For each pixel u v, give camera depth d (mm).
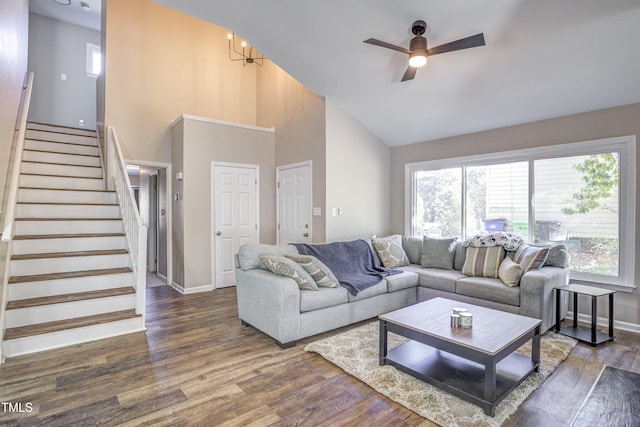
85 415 2014
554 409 2098
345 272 3871
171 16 5555
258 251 3508
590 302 3689
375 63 3781
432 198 5148
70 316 3209
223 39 6094
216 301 4488
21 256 3398
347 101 4676
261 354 2861
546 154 3996
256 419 1989
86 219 4109
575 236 3805
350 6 3053
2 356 2674
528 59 3221
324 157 4680
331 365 2666
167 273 5422
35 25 6504
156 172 6020
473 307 2873
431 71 3697
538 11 2717
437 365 2514
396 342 3043
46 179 4559
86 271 3631
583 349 2982
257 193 5637
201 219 5062
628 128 3426
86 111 6992
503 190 4383
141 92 5246
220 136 5266
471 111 4180
